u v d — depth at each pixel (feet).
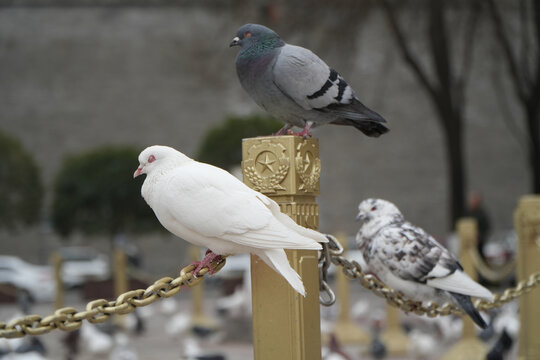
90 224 78.95
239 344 37.11
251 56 13.46
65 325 9.28
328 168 98.53
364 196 98.89
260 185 11.25
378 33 87.40
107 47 100.07
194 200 10.39
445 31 63.10
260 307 11.14
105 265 83.97
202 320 44.65
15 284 73.82
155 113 99.86
